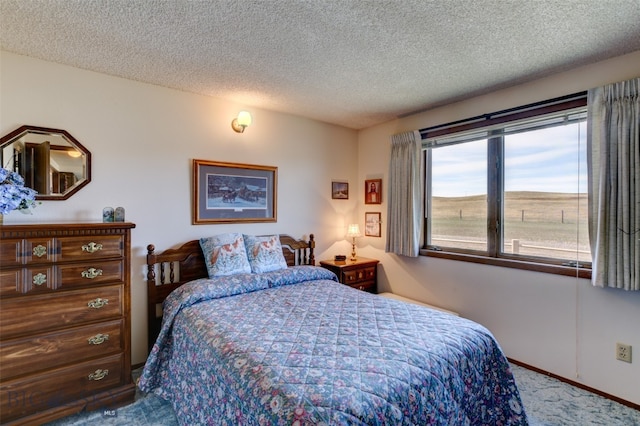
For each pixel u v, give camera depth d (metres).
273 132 3.37
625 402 2.09
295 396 1.13
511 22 1.76
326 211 3.81
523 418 1.66
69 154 2.32
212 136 2.98
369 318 1.91
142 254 2.63
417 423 1.22
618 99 2.07
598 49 2.04
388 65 2.31
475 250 2.98
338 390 1.16
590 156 2.19
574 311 2.32
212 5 1.64
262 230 3.31
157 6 1.64
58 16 1.72
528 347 2.56
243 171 3.16
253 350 1.48
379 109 3.31
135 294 2.60
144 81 2.61
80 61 2.26
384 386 1.21
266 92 2.85
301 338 1.61
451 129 3.10
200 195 2.91
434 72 2.41
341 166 3.95
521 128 2.64
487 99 2.83
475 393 1.56
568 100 2.34
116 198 2.52
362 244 4.05
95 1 1.59
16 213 2.13
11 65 2.13
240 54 2.16
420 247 3.40
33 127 2.19
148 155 2.66
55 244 1.87
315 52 2.13
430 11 1.67
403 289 3.54
